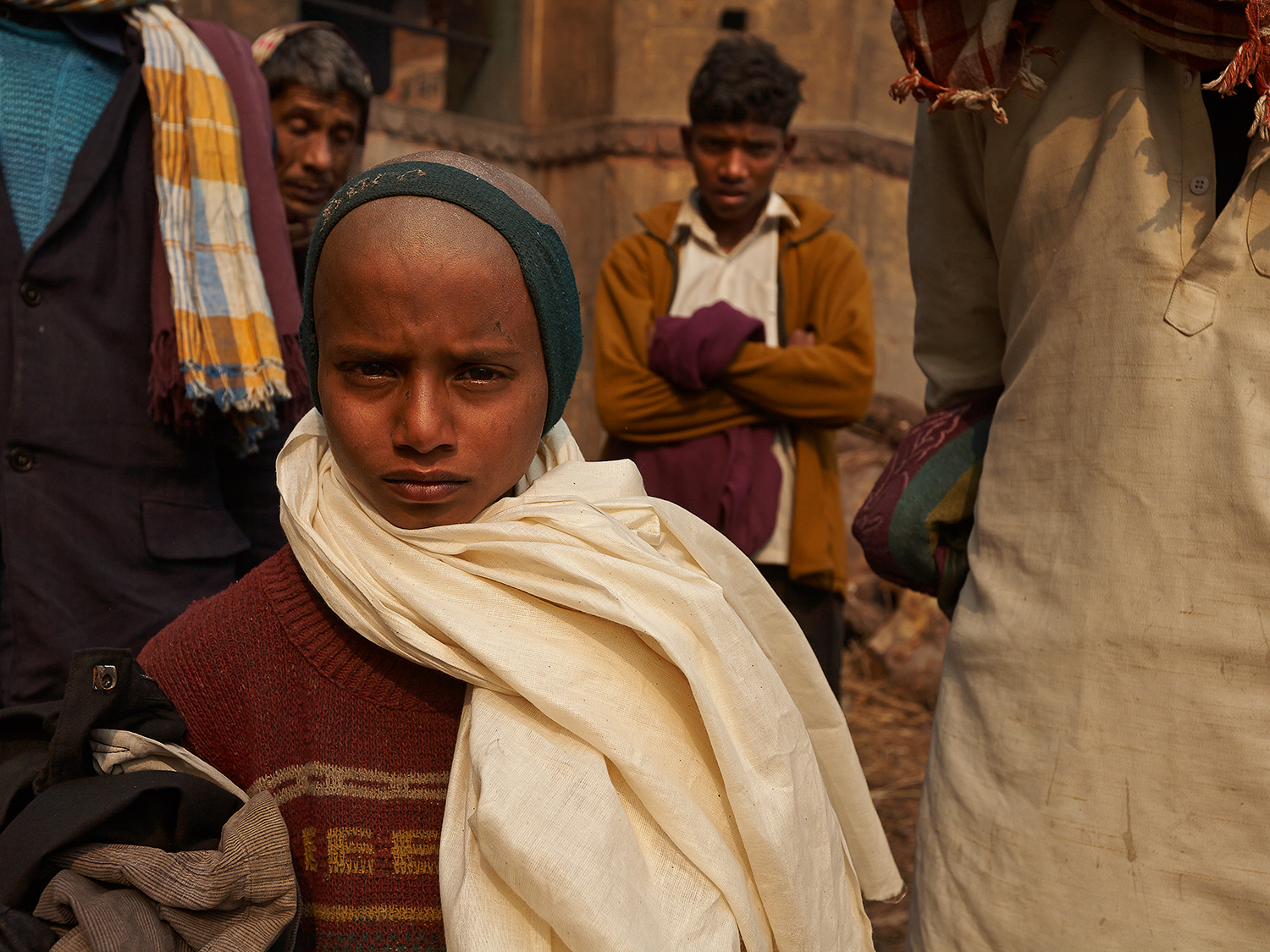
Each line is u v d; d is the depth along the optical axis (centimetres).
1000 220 135
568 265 96
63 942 84
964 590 135
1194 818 111
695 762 95
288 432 191
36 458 161
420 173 89
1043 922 117
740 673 95
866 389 250
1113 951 113
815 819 99
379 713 97
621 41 558
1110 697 115
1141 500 114
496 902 84
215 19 488
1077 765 116
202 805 92
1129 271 116
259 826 91
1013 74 125
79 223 166
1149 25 113
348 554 95
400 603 93
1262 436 109
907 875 272
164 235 170
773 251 272
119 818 91
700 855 88
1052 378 122
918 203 150
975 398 150
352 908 95
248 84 190
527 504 96
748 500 245
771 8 562
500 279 88
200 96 178
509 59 591
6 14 169
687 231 276
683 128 276
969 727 127
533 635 92
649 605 94
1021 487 125
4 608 159
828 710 119
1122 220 116
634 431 254
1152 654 113
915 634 430
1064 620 118
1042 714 119
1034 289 127
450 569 93
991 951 121
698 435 252
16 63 166
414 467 89
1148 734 113
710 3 559
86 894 85
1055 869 116
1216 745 110
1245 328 110
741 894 89
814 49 562
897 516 143
